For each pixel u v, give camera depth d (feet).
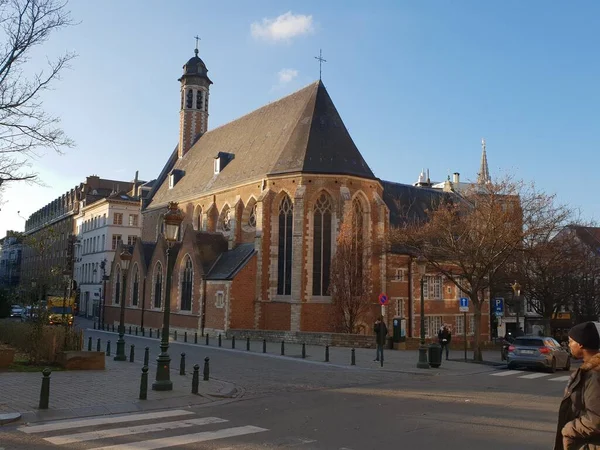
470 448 31.12
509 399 50.26
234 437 32.91
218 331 130.82
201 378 59.21
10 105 57.82
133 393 47.70
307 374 66.74
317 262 130.62
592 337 17.02
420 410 43.37
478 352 90.99
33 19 59.11
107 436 32.50
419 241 108.17
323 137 138.62
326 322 127.75
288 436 33.37
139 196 258.98
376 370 73.20
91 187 290.56
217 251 147.43
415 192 189.16
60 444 30.45
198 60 216.74
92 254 260.21
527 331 180.45
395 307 148.56
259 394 51.44
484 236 97.25
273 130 156.04
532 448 31.35
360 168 137.18
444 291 164.76
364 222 134.41
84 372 60.39
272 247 134.51
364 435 34.04
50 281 78.89
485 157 298.56
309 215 130.41
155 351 92.68
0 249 416.87
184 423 36.88
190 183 184.65
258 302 132.67
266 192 136.05
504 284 144.46
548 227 108.27
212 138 195.52
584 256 137.18
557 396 52.95
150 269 168.25
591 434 15.62
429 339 139.64
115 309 190.70
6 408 39.47
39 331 67.05
